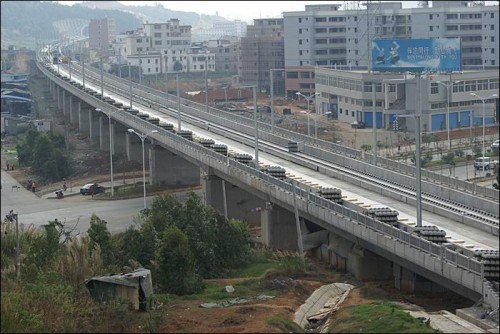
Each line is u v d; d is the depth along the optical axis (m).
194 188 158.62
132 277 75.94
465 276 70.12
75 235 112.25
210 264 92.38
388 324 63.69
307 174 119.56
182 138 139.75
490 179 144.25
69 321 68.75
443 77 199.00
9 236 100.88
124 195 156.75
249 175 113.00
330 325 69.12
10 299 70.88
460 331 63.09
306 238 102.88
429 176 108.81
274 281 85.00
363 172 118.00
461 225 87.75
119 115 188.00
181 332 67.56
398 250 79.69
